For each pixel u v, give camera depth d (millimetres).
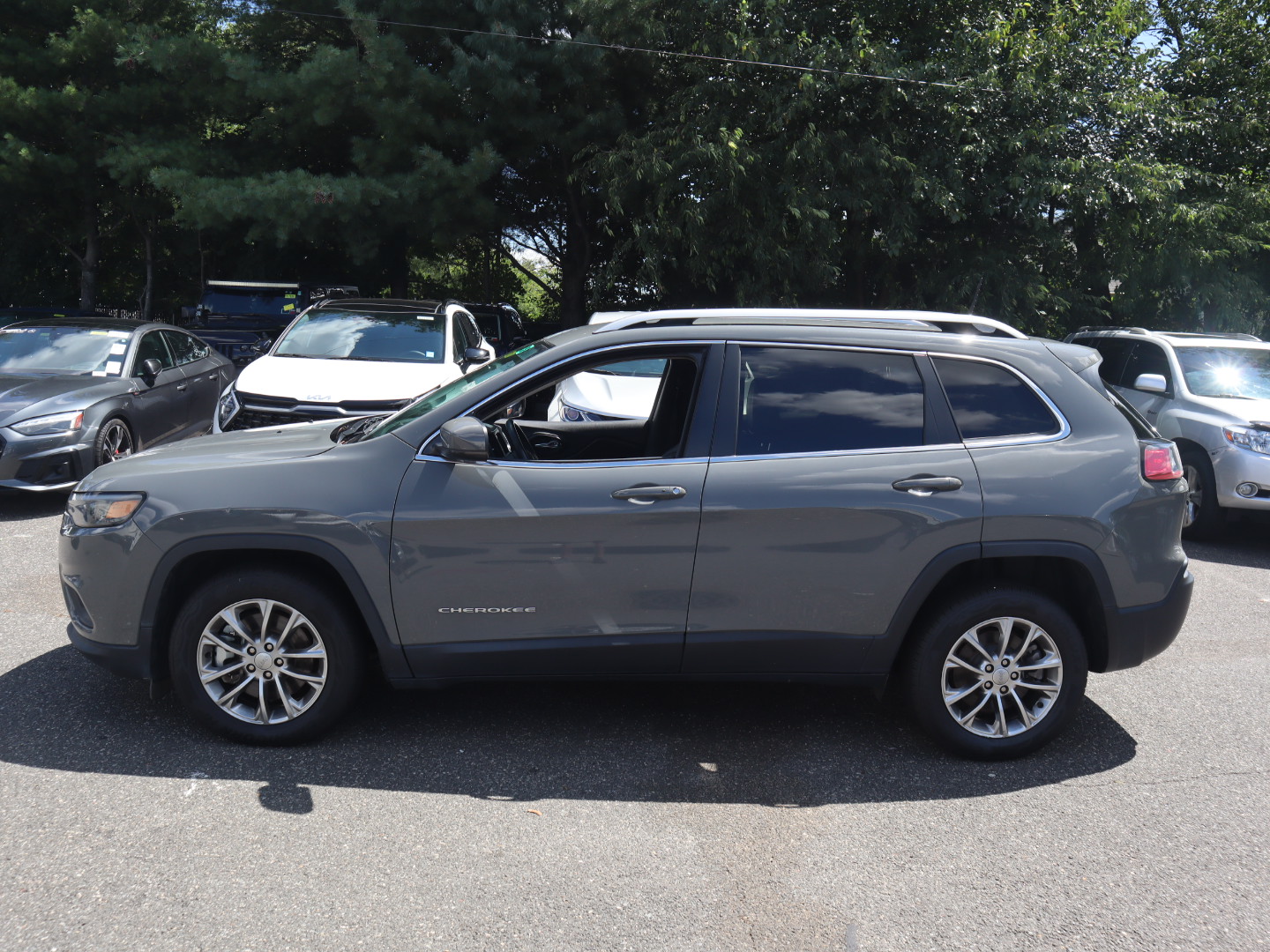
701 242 16812
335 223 19109
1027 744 4062
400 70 18281
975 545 3918
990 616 3994
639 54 18672
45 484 7914
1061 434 4059
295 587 3898
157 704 4410
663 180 16688
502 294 31266
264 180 18219
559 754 4059
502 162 18734
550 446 5242
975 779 3928
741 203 16922
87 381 8750
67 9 21297
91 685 4602
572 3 18406
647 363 7066
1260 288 18203
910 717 4555
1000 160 16828
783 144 16359
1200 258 16797
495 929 2857
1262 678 5188
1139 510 4016
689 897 3051
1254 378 9195
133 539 3879
